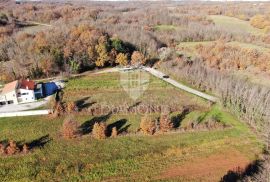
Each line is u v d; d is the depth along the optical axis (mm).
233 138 75562
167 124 77812
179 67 116125
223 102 89250
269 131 74250
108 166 66312
